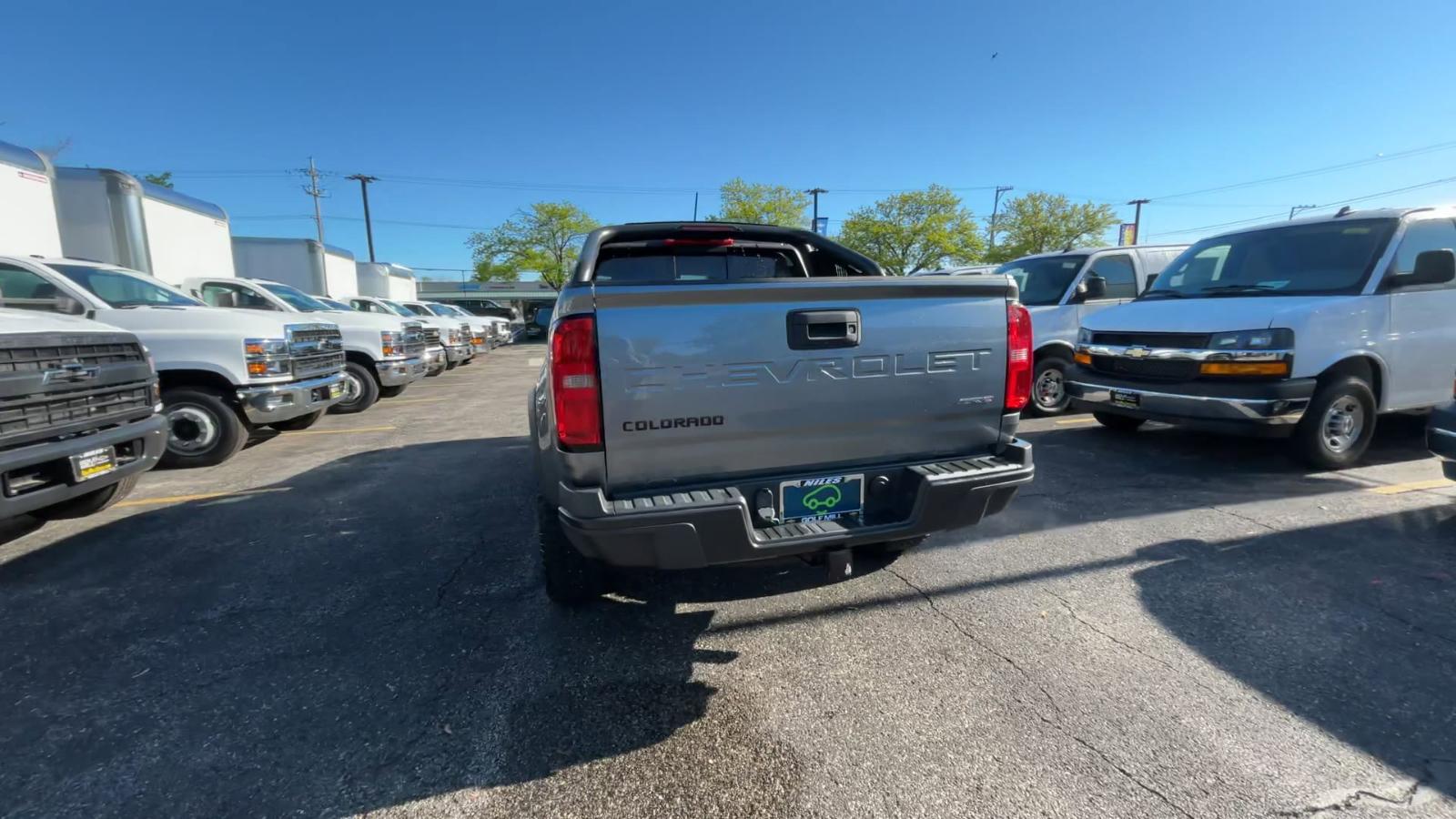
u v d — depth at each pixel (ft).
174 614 10.90
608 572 10.44
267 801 6.91
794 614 10.60
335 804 6.86
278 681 9.01
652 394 8.00
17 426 11.69
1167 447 20.44
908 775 7.10
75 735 7.93
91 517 15.65
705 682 8.88
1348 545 12.58
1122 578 11.51
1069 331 25.54
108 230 31.27
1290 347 15.80
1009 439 9.88
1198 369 16.99
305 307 37.35
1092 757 7.28
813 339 8.50
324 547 13.76
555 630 10.28
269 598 11.46
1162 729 7.70
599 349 7.84
